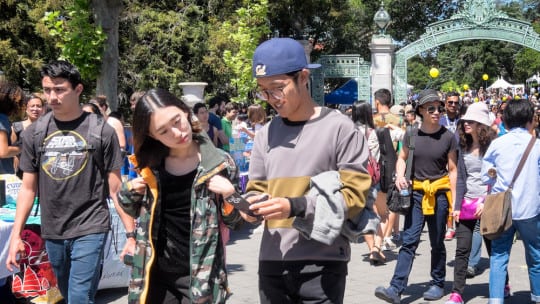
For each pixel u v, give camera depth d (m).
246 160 11.18
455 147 6.14
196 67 24.75
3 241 5.21
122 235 6.61
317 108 3.27
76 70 4.46
